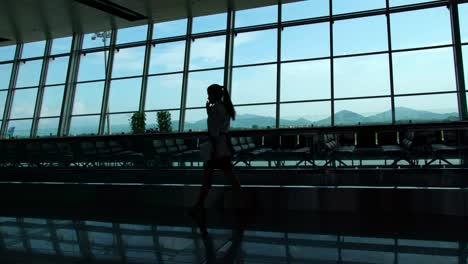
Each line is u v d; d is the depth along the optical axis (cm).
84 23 1305
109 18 1252
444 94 1028
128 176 540
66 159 575
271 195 452
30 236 363
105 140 559
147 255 297
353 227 362
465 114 993
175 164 521
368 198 420
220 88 440
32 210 491
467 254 279
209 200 475
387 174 434
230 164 435
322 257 280
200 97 1271
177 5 1145
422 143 432
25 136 1505
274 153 480
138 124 1259
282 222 390
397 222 375
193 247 314
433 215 396
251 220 402
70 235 364
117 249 315
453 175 413
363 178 441
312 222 386
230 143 434
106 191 530
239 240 330
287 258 280
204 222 400
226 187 469
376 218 394
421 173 422
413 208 405
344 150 455
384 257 277
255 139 488
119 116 1366
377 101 1089
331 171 454
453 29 1021
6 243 339
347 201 427
